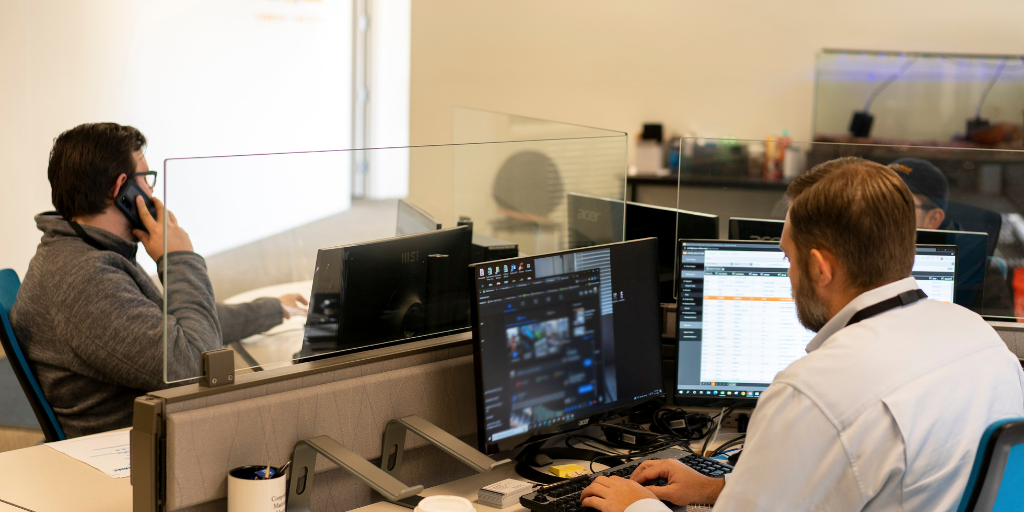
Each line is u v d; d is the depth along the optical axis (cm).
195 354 120
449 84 533
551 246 209
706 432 174
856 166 111
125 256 187
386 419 138
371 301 146
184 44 503
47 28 426
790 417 102
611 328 159
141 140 191
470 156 192
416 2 530
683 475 136
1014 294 195
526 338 145
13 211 420
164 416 112
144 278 186
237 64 545
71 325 172
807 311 117
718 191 269
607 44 508
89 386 179
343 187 148
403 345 149
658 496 132
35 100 423
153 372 171
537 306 147
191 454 114
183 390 116
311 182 140
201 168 125
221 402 119
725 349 171
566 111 520
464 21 525
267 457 122
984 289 194
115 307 173
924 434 99
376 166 157
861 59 476
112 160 181
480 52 526
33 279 181
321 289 139
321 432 129
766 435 104
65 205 182
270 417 122
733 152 489
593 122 517
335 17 629
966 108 470
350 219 149
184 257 122
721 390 172
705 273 170
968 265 190
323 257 139
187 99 508
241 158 130
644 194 493
